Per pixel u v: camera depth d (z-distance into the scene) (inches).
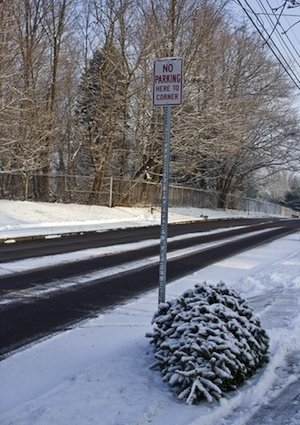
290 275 409.7
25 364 210.4
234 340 179.5
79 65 1408.7
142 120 1176.8
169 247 634.2
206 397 165.0
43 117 1119.0
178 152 1245.1
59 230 753.6
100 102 1181.1
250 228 1033.5
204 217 1316.4
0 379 193.3
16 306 310.5
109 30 1167.0
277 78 1593.3
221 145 1278.3
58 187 1279.5
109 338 247.0
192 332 177.9
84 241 661.9
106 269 455.2
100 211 1045.8
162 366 184.5
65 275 418.9
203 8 1184.8
